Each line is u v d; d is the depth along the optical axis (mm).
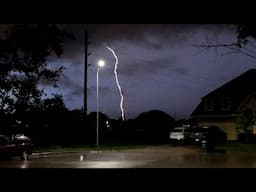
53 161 28125
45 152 36375
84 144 49250
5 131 13016
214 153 34594
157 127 65188
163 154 34344
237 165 22359
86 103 44562
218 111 58406
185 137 49906
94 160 28500
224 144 45719
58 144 47844
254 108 50719
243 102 51406
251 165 22344
